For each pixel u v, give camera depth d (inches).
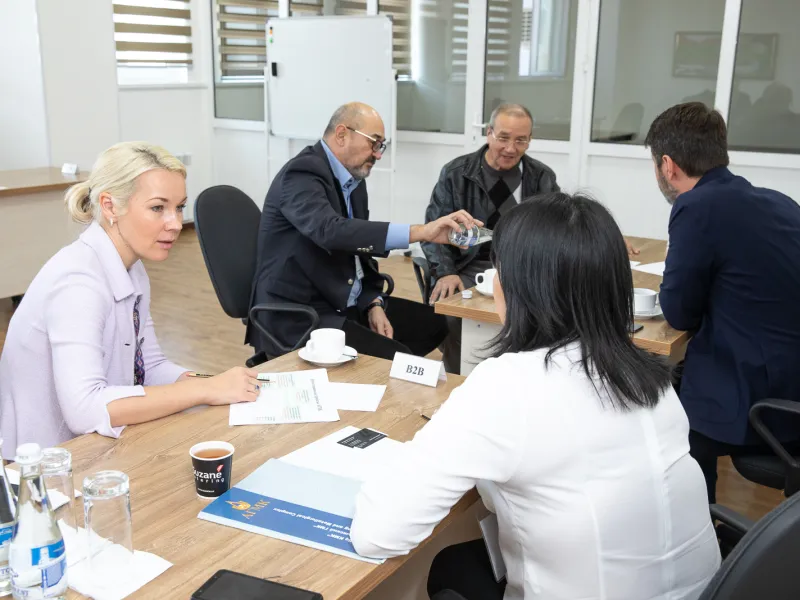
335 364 75.7
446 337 121.9
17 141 228.1
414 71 228.7
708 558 46.9
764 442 78.7
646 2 188.2
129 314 67.1
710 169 83.1
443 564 58.5
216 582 41.3
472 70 216.4
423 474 43.2
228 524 47.5
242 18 259.8
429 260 125.1
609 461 42.8
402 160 238.4
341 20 220.2
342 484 52.6
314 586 42.1
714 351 81.0
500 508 45.7
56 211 172.4
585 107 201.8
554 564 43.6
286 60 235.5
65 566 40.4
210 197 105.5
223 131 276.8
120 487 42.8
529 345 45.5
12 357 65.6
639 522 43.3
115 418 59.8
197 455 51.4
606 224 44.4
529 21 205.0
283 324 106.2
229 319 182.2
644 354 46.2
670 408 46.2
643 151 196.4
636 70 193.6
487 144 126.6
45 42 215.9
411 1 224.1
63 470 46.1
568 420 42.5
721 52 180.9
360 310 114.7
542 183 128.1
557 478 42.6
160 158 65.6
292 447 58.2
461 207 127.6
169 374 73.9
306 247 105.7
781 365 77.5
